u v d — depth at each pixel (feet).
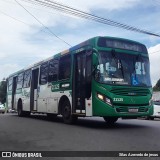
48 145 26.25
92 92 38.68
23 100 68.18
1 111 126.52
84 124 45.37
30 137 31.07
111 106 37.37
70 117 45.24
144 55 42.45
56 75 50.24
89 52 40.27
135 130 36.35
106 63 38.99
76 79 43.55
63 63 48.06
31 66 64.44
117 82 38.52
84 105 40.60
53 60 52.47
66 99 46.42
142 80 40.70
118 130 36.45
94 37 39.93
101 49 39.27
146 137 30.22
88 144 26.37
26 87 66.49
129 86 39.06
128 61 40.52
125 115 38.14
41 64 58.23
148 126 41.73
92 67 38.86
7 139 29.84
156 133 33.37
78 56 43.52
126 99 38.40
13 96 77.77
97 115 37.86
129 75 39.78
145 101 39.91
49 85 52.95
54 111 50.24
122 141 27.78
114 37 40.63
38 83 58.80
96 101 38.01
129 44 41.42
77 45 44.11
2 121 52.49
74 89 43.62
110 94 37.63
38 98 58.29
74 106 43.57
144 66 41.86
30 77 64.39
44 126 42.32
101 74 38.37
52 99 51.26
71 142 27.58
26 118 62.39
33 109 61.31
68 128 39.24
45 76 55.47
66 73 46.52
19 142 27.99
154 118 77.25
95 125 43.60
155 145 25.64
